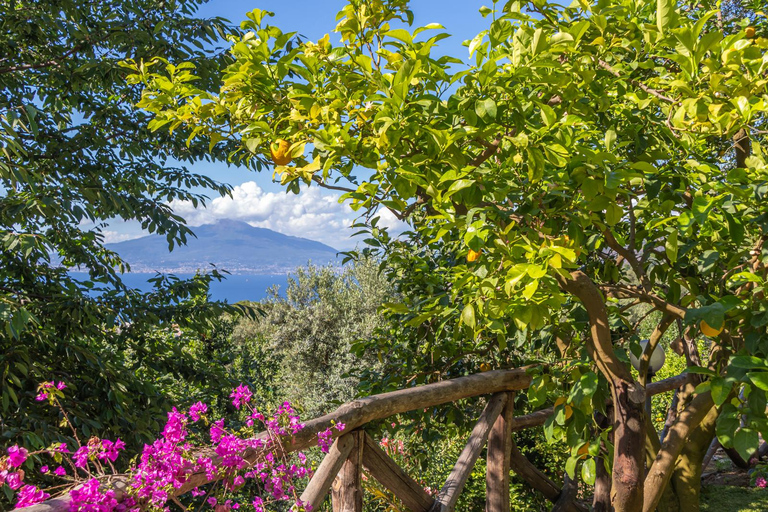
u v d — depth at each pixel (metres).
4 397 4.11
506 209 1.91
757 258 2.04
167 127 6.05
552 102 1.92
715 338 2.41
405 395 2.41
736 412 1.75
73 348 4.87
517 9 2.11
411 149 1.72
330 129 1.61
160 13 6.22
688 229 1.90
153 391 5.56
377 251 3.65
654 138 2.18
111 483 1.28
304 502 1.61
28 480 4.04
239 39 1.77
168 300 6.31
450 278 3.29
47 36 5.84
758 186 1.77
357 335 13.02
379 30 1.73
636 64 2.02
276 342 15.02
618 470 2.20
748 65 1.71
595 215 1.94
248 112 1.84
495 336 3.41
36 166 5.66
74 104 5.73
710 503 4.87
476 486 5.45
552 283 1.70
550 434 2.42
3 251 5.37
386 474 2.40
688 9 3.08
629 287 2.45
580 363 2.33
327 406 12.39
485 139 1.64
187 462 1.38
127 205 5.55
